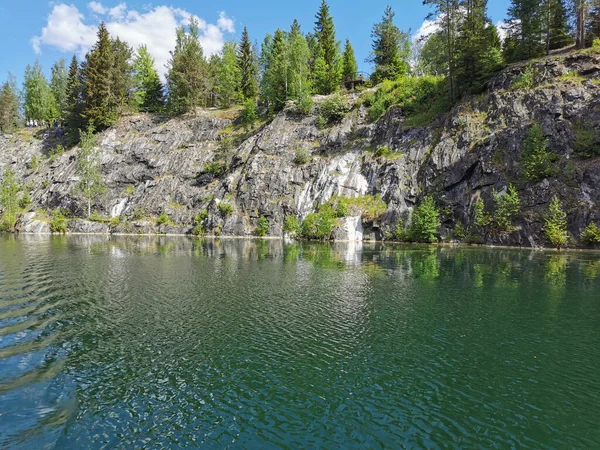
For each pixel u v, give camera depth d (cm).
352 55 10300
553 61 5734
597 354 1631
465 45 6341
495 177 5372
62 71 12812
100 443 1040
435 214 5678
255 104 10281
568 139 5047
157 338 1817
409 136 6900
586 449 1022
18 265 3759
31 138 10950
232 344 1741
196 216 7838
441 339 1800
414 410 1209
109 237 7206
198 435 1076
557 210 4678
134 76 11688
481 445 1036
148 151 9388
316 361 1565
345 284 2945
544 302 2406
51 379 1409
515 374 1452
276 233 7150
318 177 7344
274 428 1110
